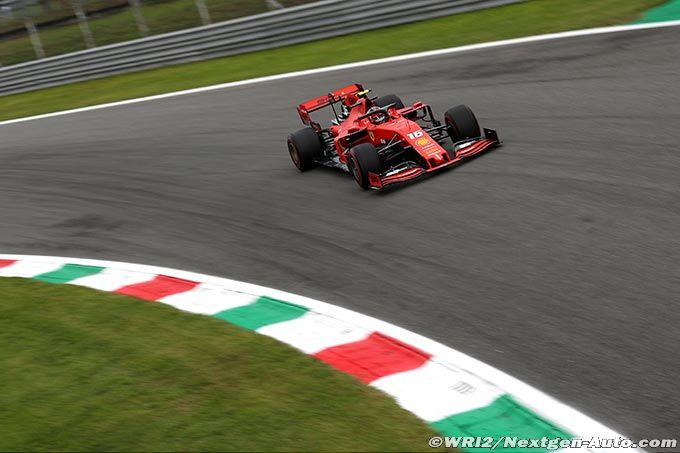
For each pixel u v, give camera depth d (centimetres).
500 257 2241
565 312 1906
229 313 2280
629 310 1852
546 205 2480
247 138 4041
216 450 1616
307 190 3142
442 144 3231
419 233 2516
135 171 3934
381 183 2836
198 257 2758
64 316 2430
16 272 2947
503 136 3158
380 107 3269
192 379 1911
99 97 5862
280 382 1838
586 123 3083
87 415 1831
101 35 6888
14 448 1744
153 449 1655
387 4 5403
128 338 2197
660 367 1639
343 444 1566
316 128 3400
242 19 5838
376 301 2172
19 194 3978
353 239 2598
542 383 1672
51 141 4975
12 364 2170
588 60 3856
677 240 2097
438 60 4484
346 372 1842
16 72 6819
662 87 3269
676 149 2656
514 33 4600
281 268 2522
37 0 7250
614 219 2288
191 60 6119
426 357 1852
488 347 1841
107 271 2789
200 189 3459
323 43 5569
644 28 4112
